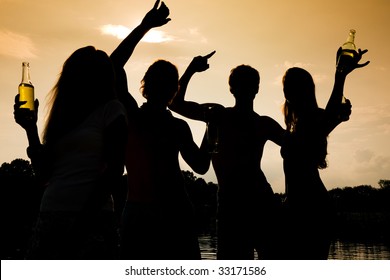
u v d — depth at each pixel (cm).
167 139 403
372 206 12394
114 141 319
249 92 495
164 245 390
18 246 3584
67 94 337
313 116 455
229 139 490
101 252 309
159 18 421
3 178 6994
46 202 319
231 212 481
